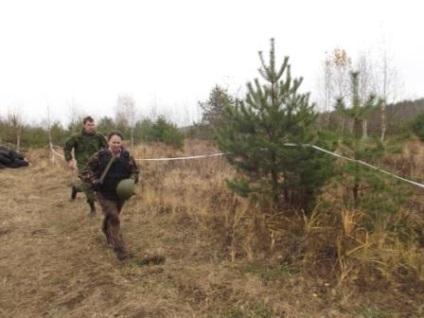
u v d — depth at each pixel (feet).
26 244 22.02
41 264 19.34
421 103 79.66
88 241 21.71
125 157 19.35
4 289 17.30
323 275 15.97
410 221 19.80
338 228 18.20
